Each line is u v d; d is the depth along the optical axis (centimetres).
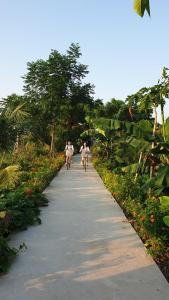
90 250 661
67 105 2534
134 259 615
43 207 1035
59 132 3148
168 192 993
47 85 2494
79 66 2592
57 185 1498
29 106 2456
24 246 657
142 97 1098
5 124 1215
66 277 537
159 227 683
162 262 604
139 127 1111
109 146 2430
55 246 681
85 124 3044
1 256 577
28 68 2514
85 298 472
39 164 2095
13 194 973
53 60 2502
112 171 1747
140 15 297
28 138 2580
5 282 515
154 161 1101
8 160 1722
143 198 1045
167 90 1050
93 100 2744
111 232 782
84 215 941
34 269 565
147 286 510
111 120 1132
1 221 725
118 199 1113
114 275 546
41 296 476
